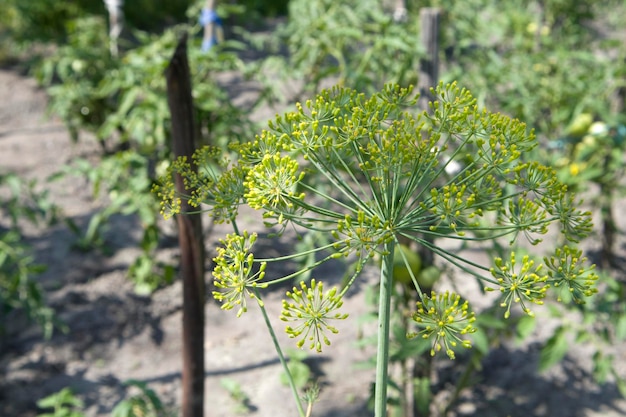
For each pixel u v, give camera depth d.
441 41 6.29
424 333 1.25
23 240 5.88
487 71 4.96
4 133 7.83
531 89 5.17
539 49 6.76
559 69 5.20
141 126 4.88
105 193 6.65
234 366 4.37
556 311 3.60
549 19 7.27
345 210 4.50
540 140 5.77
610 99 5.62
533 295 1.29
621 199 6.32
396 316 3.19
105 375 4.39
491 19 7.14
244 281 1.30
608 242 5.16
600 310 3.65
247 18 10.98
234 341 4.59
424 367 3.47
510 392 4.14
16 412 4.09
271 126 1.48
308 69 5.37
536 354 4.45
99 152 7.36
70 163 7.13
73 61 6.78
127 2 11.01
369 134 1.37
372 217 1.30
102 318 4.92
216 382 4.25
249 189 1.41
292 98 5.94
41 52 9.81
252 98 7.97
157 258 5.58
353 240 1.30
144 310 5.01
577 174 4.23
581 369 4.33
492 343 3.56
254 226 5.57
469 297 4.79
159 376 4.37
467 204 1.33
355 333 4.57
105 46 7.16
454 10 6.40
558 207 1.38
